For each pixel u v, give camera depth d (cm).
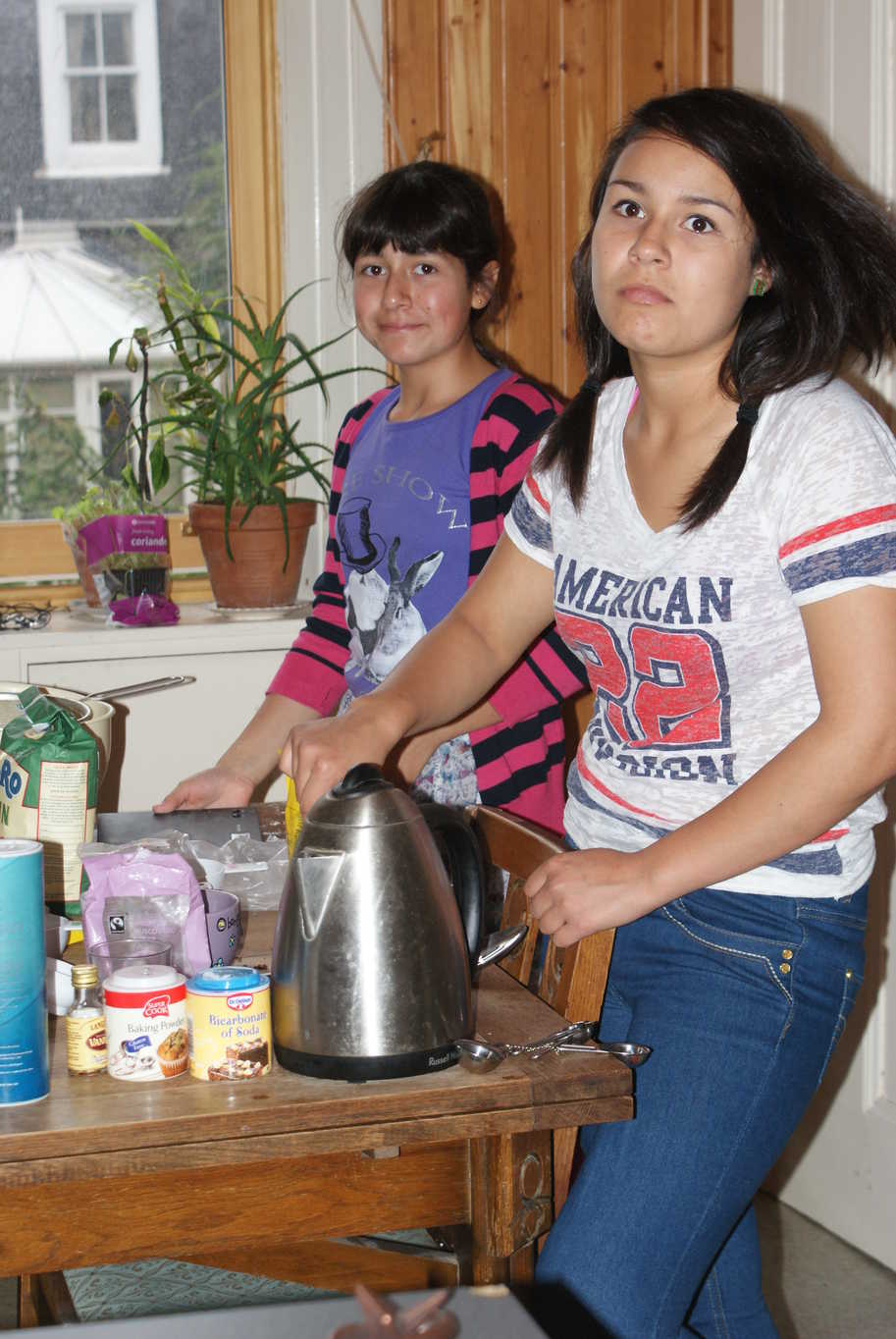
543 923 119
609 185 122
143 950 108
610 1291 110
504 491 176
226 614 246
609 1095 100
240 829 146
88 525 238
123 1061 98
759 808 113
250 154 261
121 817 147
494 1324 57
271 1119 94
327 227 256
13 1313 154
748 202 115
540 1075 100
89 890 113
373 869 99
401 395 193
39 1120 92
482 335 252
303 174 256
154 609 236
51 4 252
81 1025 99
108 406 263
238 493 244
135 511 245
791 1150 240
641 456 127
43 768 128
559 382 263
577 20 253
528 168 255
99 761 148
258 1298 140
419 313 180
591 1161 117
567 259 259
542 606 143
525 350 260
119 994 98
